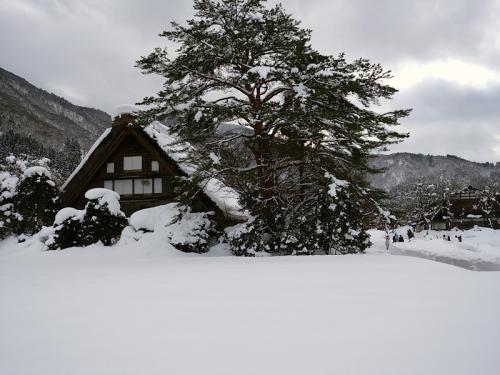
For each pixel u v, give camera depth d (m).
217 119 16.98
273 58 18.09
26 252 20.67
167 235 19.73
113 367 2.97
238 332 3.83
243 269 9.60
